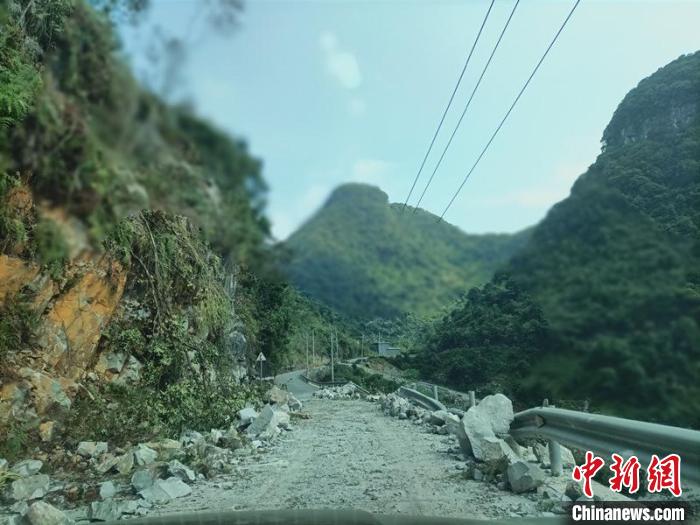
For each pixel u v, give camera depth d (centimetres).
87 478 687
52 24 716
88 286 997
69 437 838
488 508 500
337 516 404
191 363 1243
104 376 1046
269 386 1917
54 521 464
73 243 337
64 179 323
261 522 380
